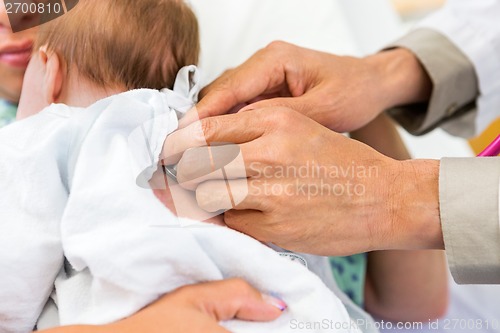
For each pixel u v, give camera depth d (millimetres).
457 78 874
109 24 579
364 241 603
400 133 983
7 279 513
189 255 514
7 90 592
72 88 582
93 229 511
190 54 654
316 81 725
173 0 626
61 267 546
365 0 1150
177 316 490
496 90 909
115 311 505
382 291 833
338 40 988
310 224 575
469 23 898
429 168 616
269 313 540
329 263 742
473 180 593
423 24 917
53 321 547
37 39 578
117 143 541
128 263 492
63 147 547
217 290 523
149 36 597
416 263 814
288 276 558
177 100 598
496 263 591
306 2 1006
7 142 545
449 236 591
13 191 527
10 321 537
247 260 545
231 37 917
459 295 952
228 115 583
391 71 836
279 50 712
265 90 699
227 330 494
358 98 746
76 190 515
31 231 519
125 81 594
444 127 932
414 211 598
